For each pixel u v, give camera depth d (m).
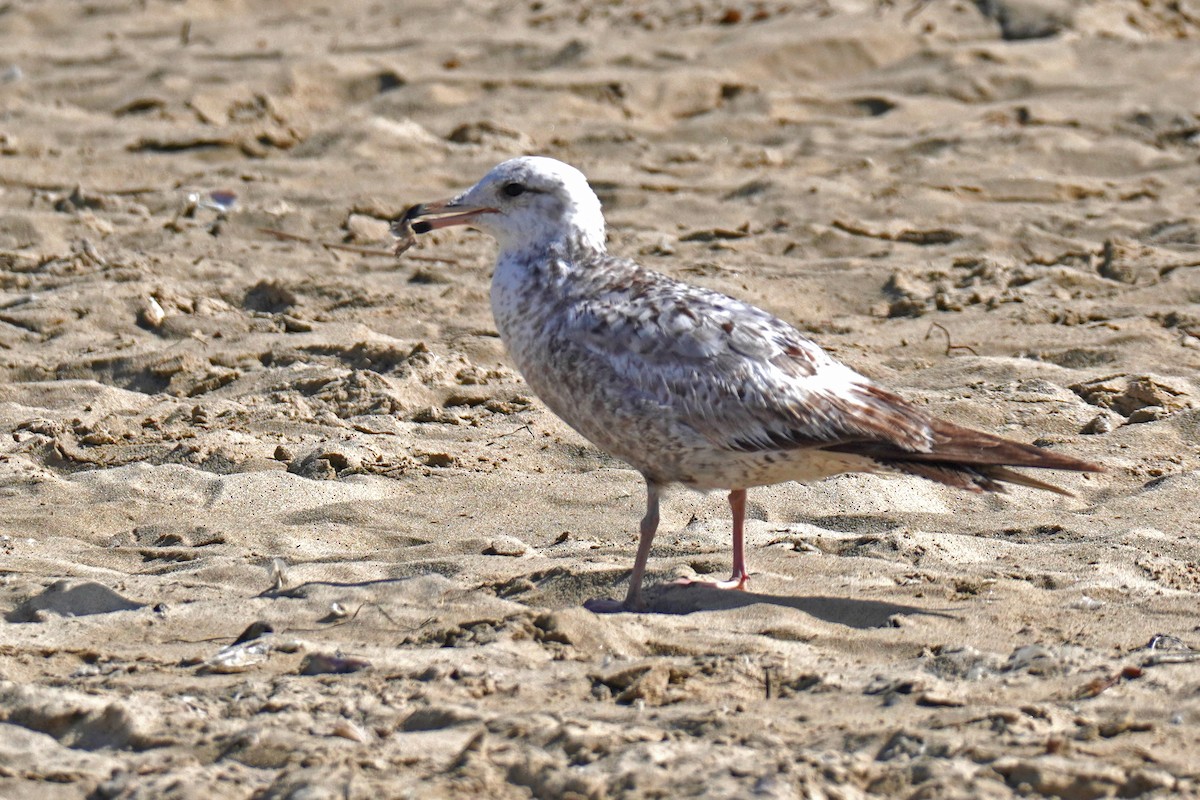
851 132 24.05
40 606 9.80
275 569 10.27
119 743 7.71
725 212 20.56
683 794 6.88
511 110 24.95
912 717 7.82
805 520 11.46
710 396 9.54
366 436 13.38
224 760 7.47
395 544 11.21
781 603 9.52
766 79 26.52
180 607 9.69
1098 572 10.03
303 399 14.33
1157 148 23.02
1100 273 18.06
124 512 11.80
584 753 7.36
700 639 8.98
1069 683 8.21
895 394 9.91
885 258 18.66
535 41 27.75
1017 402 13.90
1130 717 7.75
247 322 16.61
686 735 7.62
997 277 17.75
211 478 12.39
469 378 14.94
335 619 9.48
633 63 26.95
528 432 13.59
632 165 22.83
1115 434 13.17
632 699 8.12
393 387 14.51
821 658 8.77
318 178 22.02
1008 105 24.77
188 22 29.23
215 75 26.19
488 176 10.35
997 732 7.55
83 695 8.15
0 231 19.38
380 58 26.95
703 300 9.87
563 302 10.02
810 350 9.81
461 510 11.77
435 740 7.61
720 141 24.06
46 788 7.15
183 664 8.78
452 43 27.89
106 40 29.23
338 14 31.48
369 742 7.59
